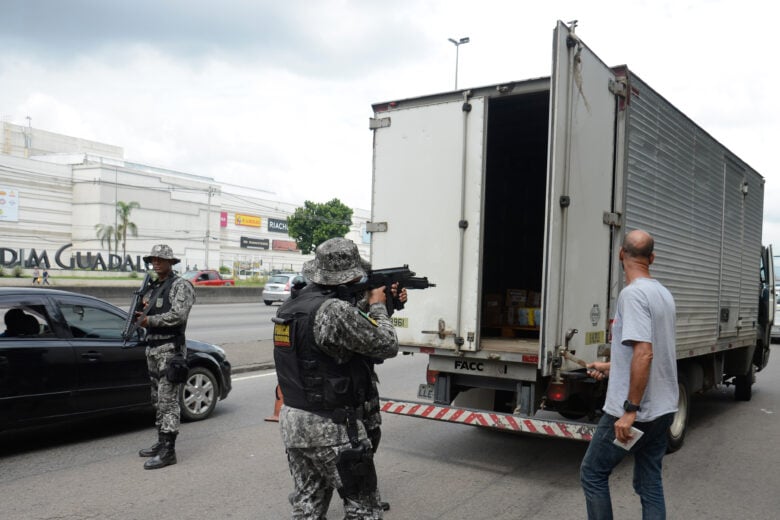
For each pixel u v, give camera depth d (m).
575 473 5.38
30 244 61.00
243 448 5.92
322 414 2.94
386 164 5.85
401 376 10.21
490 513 4.43
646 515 3.43
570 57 4.69
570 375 4.79
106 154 95.56
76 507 4.37
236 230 78.38
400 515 4.38
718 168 7.64
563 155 4.63
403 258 5.71
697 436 7.04
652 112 5.86
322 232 64.75
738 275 8.42
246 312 24.48
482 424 5.13
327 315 2.89
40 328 5.74
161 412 5.35
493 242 7.67
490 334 6.79
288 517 4.25
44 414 5.62
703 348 7.10
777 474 5.57
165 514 4.27
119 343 6.31
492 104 6.30
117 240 63.34
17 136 85.12
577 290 4.86
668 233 6.20
